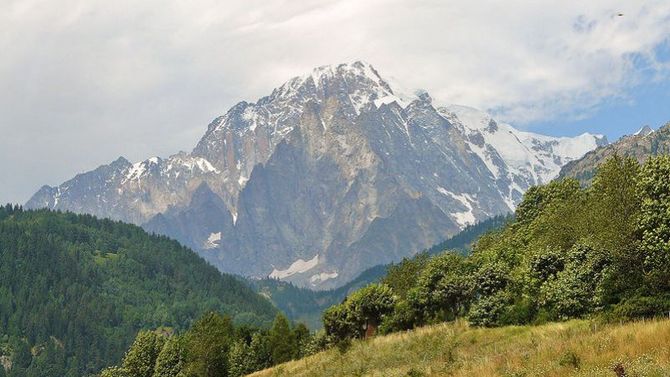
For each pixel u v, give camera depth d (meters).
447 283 88.19
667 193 56.66
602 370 31.03
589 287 63.09
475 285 81.31
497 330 67.56
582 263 67.12
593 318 55.69
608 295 59.34
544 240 83.06
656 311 50.91
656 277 53.66
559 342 43.00
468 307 87.81
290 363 98.00
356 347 82.06
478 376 38.56
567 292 63.97
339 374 66.44
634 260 57.81
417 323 94.00
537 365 36.25
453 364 46.47
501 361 41.12
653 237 54.59
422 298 93.25
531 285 72.94
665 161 57.66
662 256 54.00
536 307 70.06
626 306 52.19
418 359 61.78
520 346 50.44
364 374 60.34
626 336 37.53
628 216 58.50
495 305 73.06
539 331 58.72
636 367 30.00
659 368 29.19
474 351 57.00
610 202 60.66
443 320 89.69
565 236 79.00
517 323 69.81
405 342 73.69
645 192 58.19
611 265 61.06
